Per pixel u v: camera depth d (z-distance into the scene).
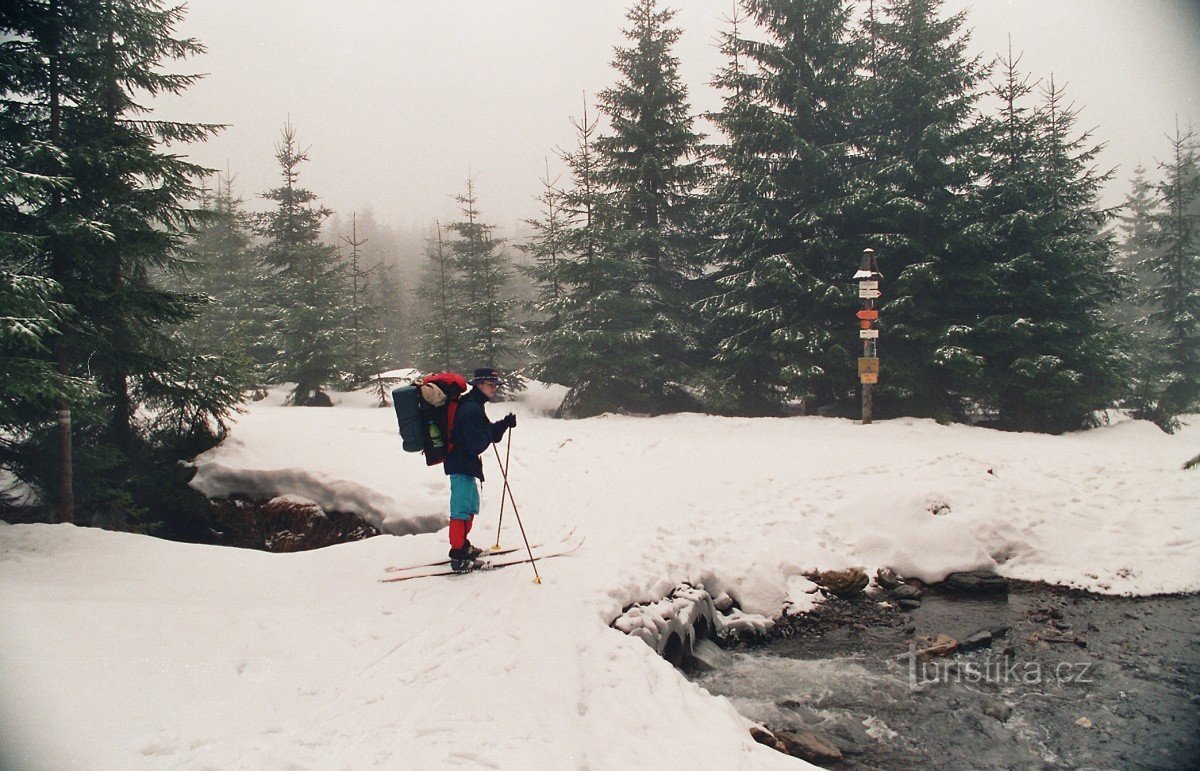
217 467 10.35
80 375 9.69
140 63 10.52
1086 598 7.33
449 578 5.66
